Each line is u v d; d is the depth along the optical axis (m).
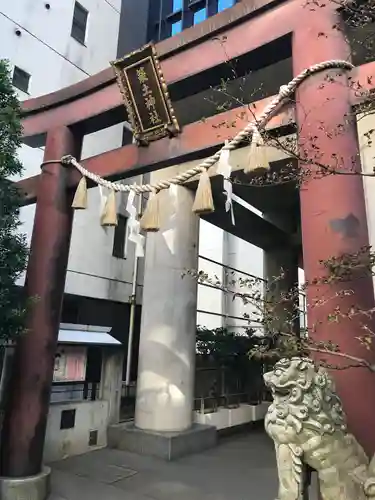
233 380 11.64
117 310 12.57
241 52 5.22
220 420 10.17
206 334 11.00
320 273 3.88
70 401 8.23
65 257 6.66
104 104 6.52
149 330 8.99
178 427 8.55
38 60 11.03
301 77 4.45
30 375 5.88
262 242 13.01
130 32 14.02
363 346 3.55
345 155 4.01
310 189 4.16
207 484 6.64
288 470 3.13
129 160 6.16
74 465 7.36
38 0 11.24
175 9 13.60
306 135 4.25
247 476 7.07
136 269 12.98
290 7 4.93
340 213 3.93
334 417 3.19
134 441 8.30
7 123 5.21
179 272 9.05
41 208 6.64
